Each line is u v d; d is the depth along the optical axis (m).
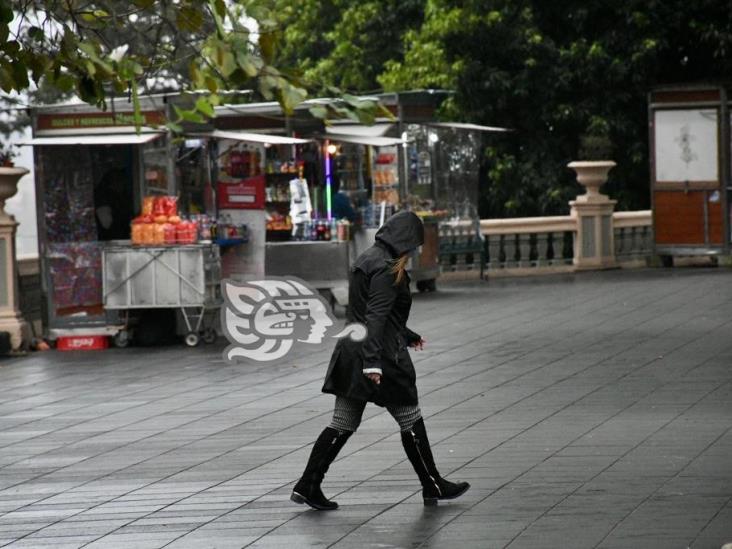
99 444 19.22
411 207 39.38
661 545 12.68
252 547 13.30
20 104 36.50
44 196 30.75
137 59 15.20
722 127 45.47
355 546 13.16
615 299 36.56
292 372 25.56
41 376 26.47
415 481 15.99
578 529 13.38
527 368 24.81
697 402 20.66
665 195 46.53
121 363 27.92
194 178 32.81
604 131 51.41
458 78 51.25
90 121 30.52
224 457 17.91
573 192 53.22
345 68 56.19
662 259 47.34
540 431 18.75
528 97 53.00
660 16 51.72
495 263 45.72
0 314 29.80
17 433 20.36
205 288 29.70
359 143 36.22
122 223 31.58
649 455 16.84
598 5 52.00
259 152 33.19
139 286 29.73
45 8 15.05
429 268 39.94
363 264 14.63
